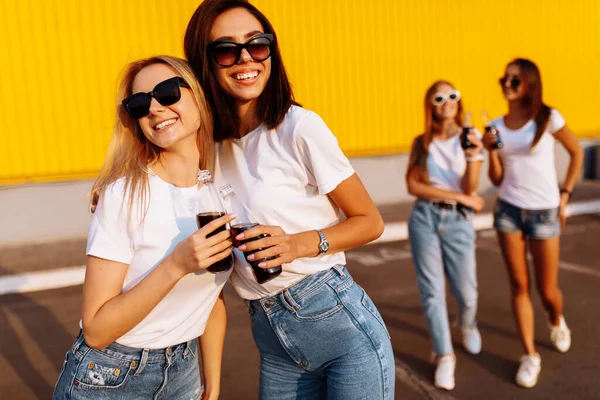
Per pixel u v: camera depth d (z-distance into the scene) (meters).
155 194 1.61
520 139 3.36
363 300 1.83
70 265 6.55
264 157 1.73
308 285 1.77
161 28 8.20
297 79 9.16
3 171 7.76
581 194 9.85
